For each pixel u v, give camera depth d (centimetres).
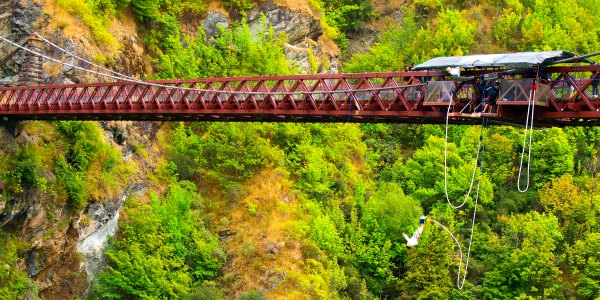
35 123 9050
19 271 8275
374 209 10288
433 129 11850
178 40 11444
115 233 9481
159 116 7931
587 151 11719
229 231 9762
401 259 10100
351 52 13725
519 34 13175
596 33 13712
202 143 10725
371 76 6631
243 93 7019
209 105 7381
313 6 12825
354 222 10200
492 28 13312
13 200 8262
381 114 6531
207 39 11875
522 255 9750
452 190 10825
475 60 6031
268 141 10594
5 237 8281
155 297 8912
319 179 10544
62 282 8775
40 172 8681
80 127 9406
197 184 10388
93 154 9425
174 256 9331
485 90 6072
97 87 8012
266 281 9206
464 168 10894
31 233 8512
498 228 10588
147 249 9306
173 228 9500
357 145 11506
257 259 9406
